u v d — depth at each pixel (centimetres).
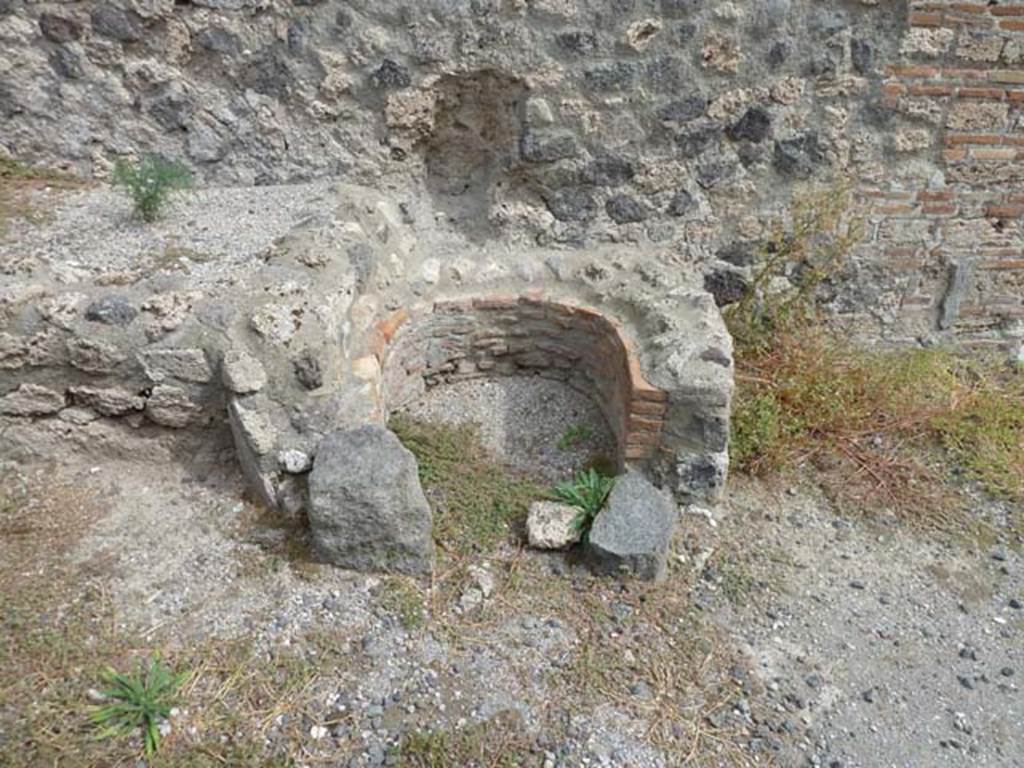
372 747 201
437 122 348
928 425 339
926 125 347
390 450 250
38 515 255
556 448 323
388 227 338
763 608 257
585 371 346
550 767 201
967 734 222
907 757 215
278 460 254
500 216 357
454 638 232
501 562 261
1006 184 361
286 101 335
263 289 266
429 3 316
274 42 325
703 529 287
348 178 352
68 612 225
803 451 324
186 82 331
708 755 209
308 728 204
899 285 384
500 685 220
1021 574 277
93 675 208
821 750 214
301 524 258
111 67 327
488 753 203
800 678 234
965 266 378
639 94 334
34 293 255
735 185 356
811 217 359
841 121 345
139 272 272
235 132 340
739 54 329
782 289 377
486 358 356
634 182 353
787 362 347
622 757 206
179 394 263
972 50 329
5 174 335
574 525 265
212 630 226
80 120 335
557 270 352
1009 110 343
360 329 298
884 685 234
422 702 213
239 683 213
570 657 231
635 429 287
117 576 238
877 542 288
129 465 277
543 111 335
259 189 344
